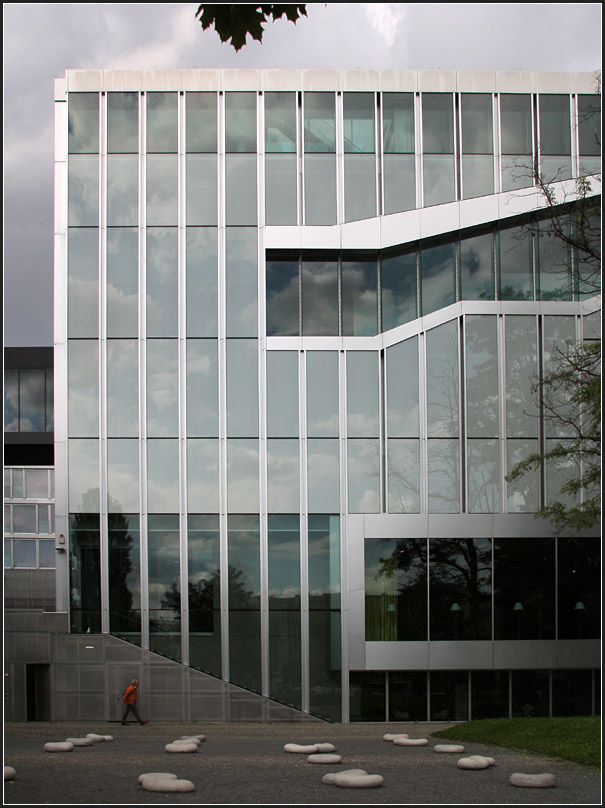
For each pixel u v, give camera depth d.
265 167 26.25
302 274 26.19
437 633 24.70
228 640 24.83
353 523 25.03
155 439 25.55
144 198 26.22
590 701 25.05
